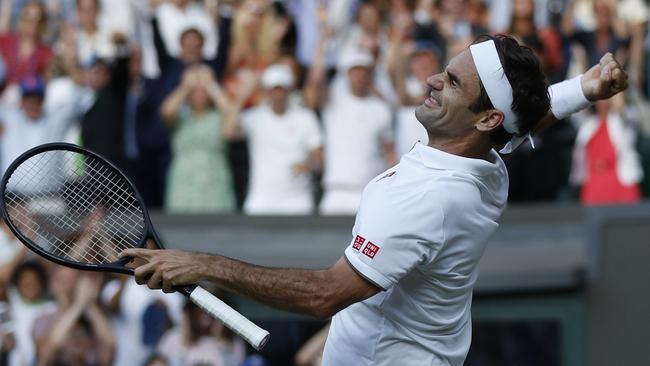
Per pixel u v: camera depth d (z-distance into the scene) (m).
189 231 26.48
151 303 24.34
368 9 28.45
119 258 11.44
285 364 24.55
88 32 28.97
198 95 27.55
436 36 28.53
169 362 24.22
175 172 27.56
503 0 29.00
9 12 29.67
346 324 12.02
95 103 27.58
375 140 27.50
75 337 24.19
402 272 11.02
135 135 27.67
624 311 25.09
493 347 24.95
